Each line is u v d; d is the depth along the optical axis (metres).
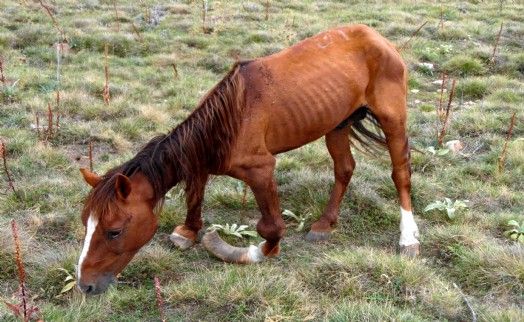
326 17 12.91
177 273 4.09
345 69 4.06
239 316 3.51
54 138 6.30
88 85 8.00
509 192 5.36
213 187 5.35
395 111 4.28
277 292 3.65
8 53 9.48
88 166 5.74
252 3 13.69
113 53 10.09
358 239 4.68
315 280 3.89
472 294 3.86
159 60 9.65
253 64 3.82
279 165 5.89
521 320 3.39
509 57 9.98
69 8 12.70
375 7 13.94
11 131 6.22
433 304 3.65
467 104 8.27
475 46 10.88
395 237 4.71
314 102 3.91
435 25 12.14
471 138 6.76
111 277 3.33
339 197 4.70
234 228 4.63
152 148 3.50
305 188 5.28
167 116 7.17
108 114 7.12
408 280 3.80
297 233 4.75
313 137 4.10
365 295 3.73
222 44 10.59
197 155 3.54
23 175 5.41
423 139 6.66
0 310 3.34
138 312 3.59
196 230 4.43
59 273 3.88
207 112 3.54
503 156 5.74
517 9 14.09
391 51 4.29
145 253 4.15
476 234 4.48
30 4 12.65
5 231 4.22
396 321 3.35
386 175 5.61
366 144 4.74
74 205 4.90
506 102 7.96
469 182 5.61
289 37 10.07
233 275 3.81
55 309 3.44
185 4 13.73
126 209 3.23
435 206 4.91
